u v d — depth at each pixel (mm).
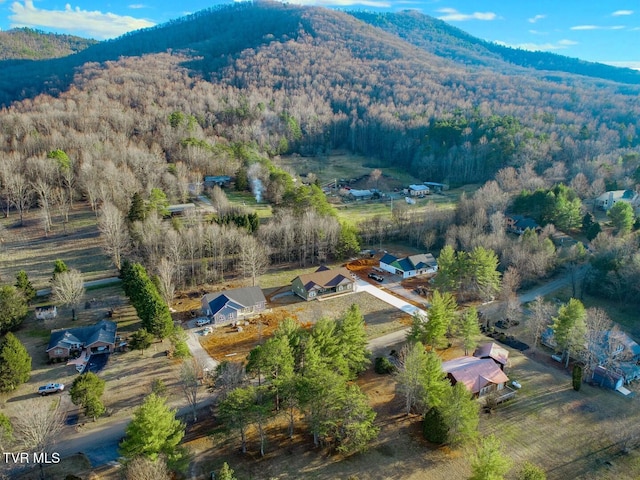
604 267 81438
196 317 72688
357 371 58000
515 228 108688
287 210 102438
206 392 54500
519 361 63000
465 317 62969
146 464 36875
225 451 45688
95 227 100312
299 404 45875
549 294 83562
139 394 53875
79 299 69500
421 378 49906
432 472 43688
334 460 44906
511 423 50469
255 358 50719
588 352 59719
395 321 73250
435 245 106312
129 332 66875
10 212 107125
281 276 89875
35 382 55500
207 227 88250
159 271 76250
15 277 79812
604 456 46094
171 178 112875
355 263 97375
